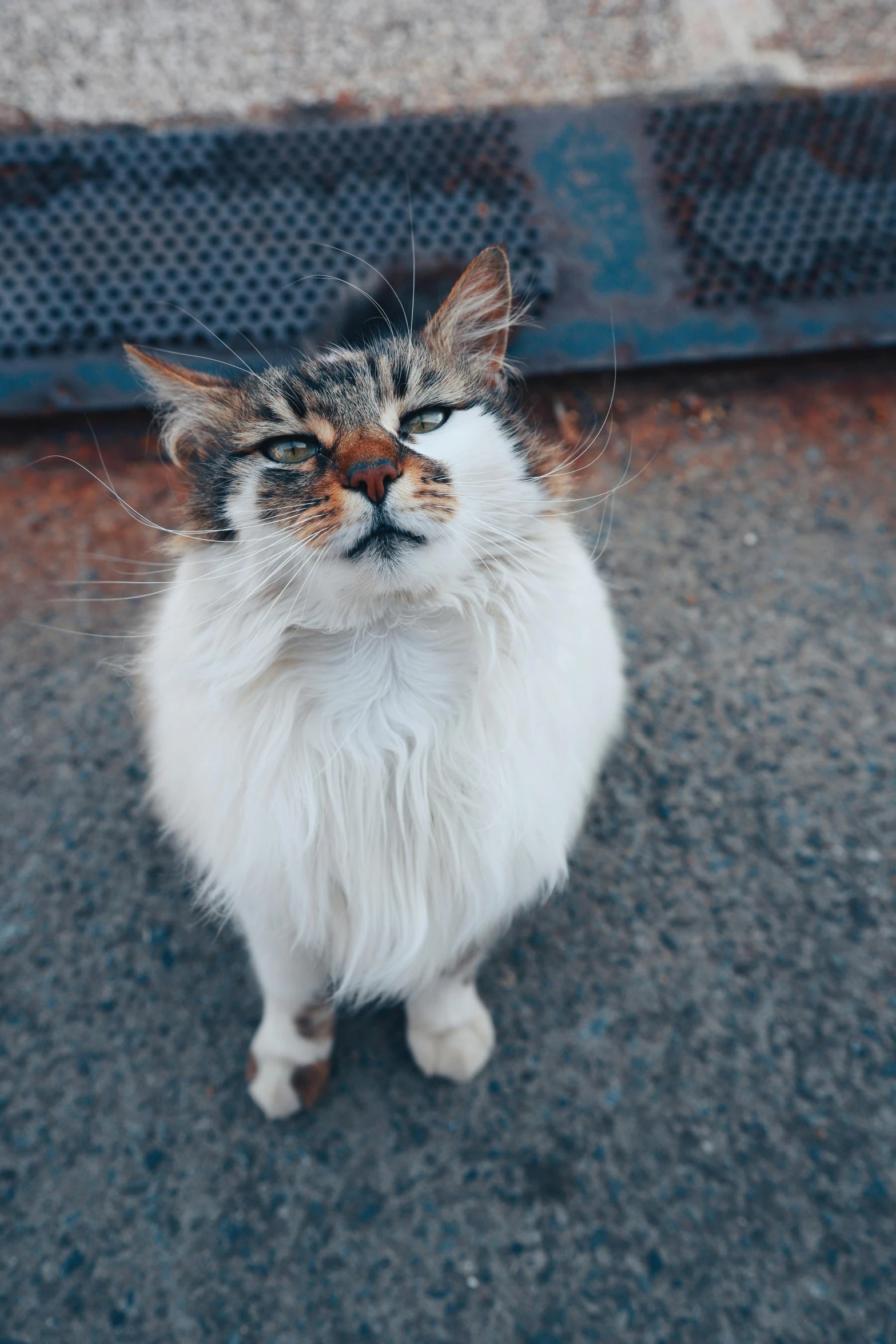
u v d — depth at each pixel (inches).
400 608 15.2
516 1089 18.5
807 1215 17.3
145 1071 18.7
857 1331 16.4
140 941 20.1
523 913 20.3
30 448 26.7
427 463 14.9
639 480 26.6
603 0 31.9
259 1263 17.0
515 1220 17.3
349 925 16.2
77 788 21.9
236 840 15.5
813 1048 18.9
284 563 14.5
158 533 25.1
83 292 26.6
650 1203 17.4
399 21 31.2
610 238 28.2
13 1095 18.4
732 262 28.0
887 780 22.0
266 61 30.4
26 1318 16.5
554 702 15.9
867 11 32.4
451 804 15.6
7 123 29.2
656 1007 19.4
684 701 23.2
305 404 15.2
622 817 21.6
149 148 28.6
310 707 15.5
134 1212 17.4
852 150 29.8
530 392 27.9
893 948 19.9
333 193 28.2
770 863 21.0
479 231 27.7
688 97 30.9
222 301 26.7
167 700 15.9
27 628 24.0
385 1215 17.4
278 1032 17.9
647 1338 16.3
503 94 30.7
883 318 27.6
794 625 24.3
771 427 27.8
